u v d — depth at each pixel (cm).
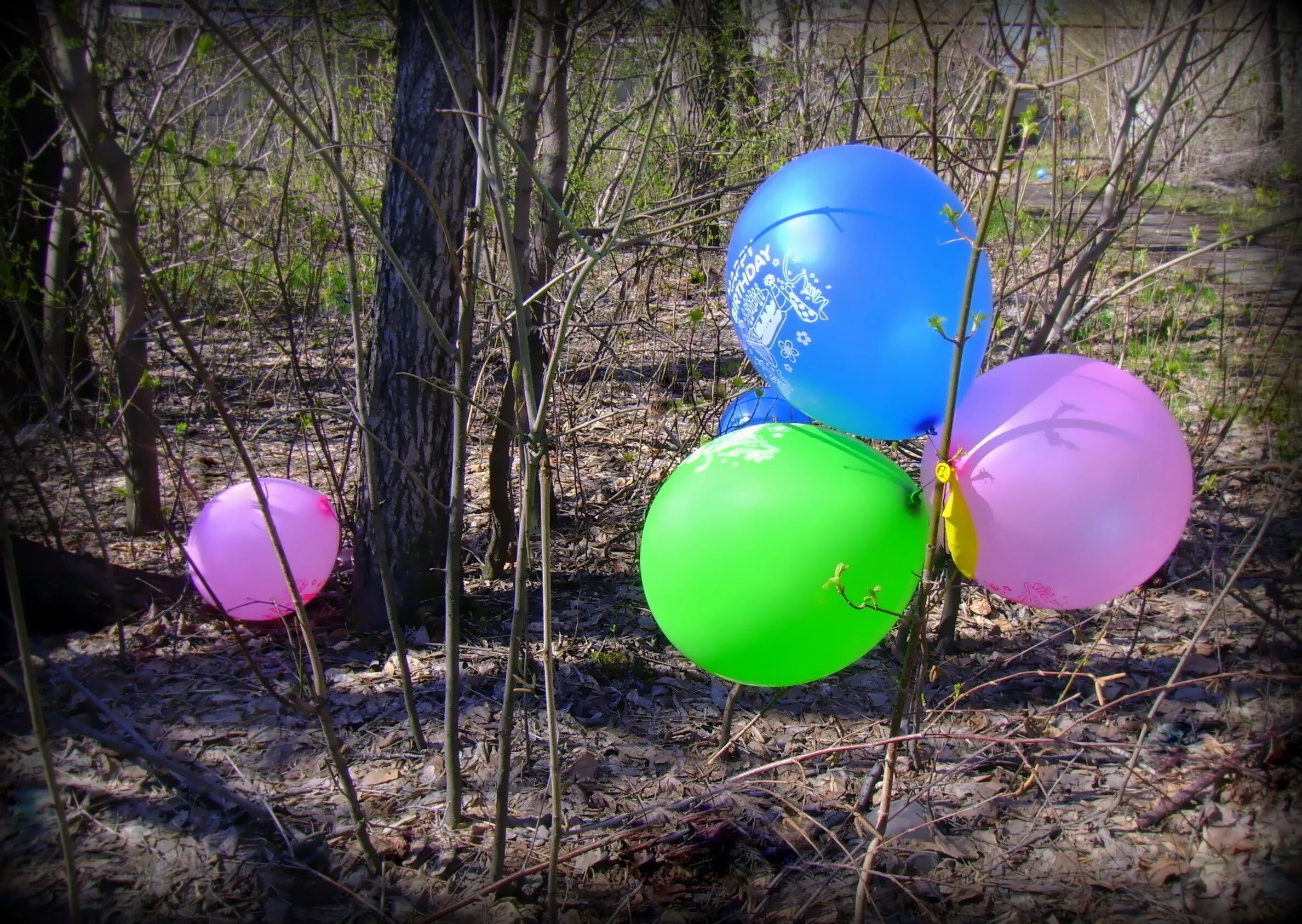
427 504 359
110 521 454
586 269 203
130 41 486
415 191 329
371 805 276
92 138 354
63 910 236
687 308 628
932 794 279
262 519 339
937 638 323
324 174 505
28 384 436
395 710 322
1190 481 235
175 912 237
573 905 241
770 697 335
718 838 262
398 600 363
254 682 337
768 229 243
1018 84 199
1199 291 494
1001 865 252
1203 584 393
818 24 555
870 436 257
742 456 249
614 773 293
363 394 273
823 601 238
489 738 307
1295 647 324
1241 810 262
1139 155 409
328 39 470
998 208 420
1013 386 237
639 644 368
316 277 508
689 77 537
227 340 632
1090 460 223
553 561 433
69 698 320
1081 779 283
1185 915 231
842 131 501
